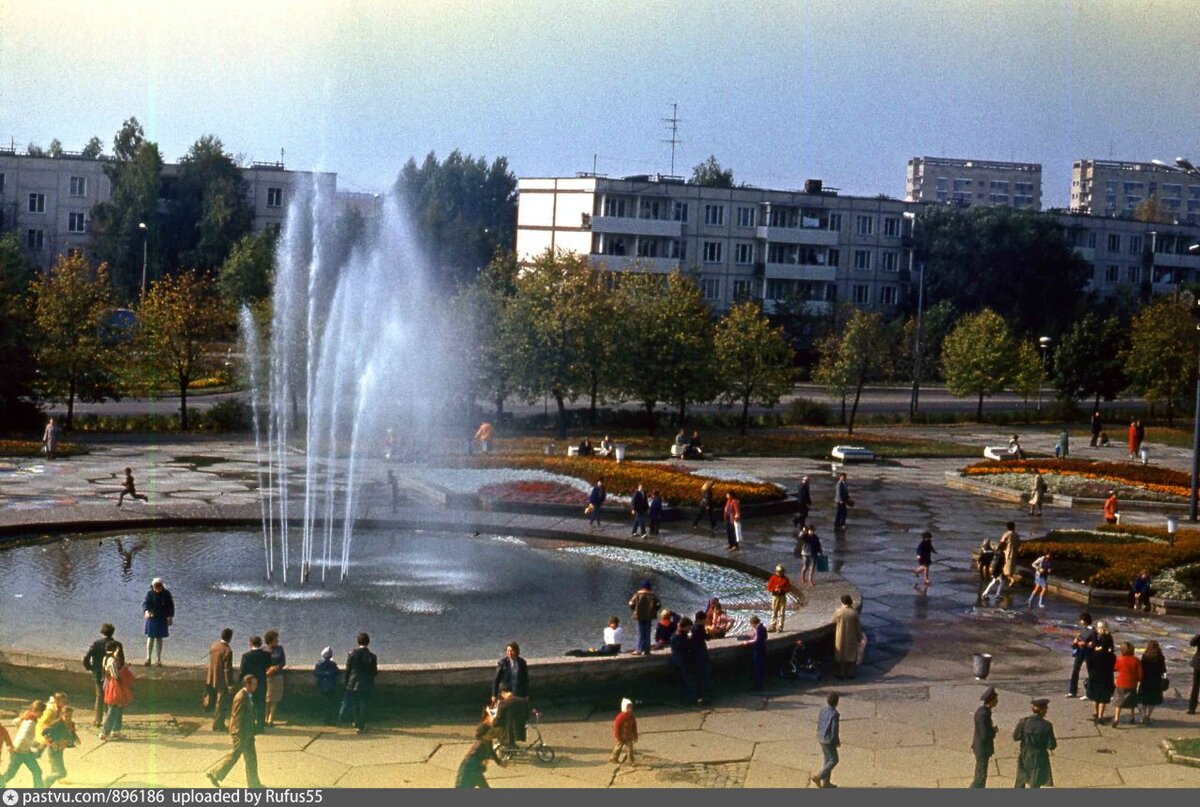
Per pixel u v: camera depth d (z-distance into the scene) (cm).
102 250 12369
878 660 3058
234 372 9062
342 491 5291
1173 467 7056
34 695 2475
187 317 7306
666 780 2152
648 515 4738
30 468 5578
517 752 2253
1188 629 3472
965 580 4041
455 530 4594
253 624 3122
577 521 4650
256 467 5956
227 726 2323
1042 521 5259
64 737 1998
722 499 4988
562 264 7900
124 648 2853
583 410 8544
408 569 3853
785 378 8088
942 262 13362
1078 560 4209
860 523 5069
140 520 4356
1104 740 2462
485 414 8225
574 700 2620
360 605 3359
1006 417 9550
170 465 5900
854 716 2570
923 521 5172
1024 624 3472
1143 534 4659
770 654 2903
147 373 7438
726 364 7956
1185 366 9119
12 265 10519
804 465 6838
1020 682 2884
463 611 3334
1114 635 3362
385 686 2488
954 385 9494
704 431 8256
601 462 5619
